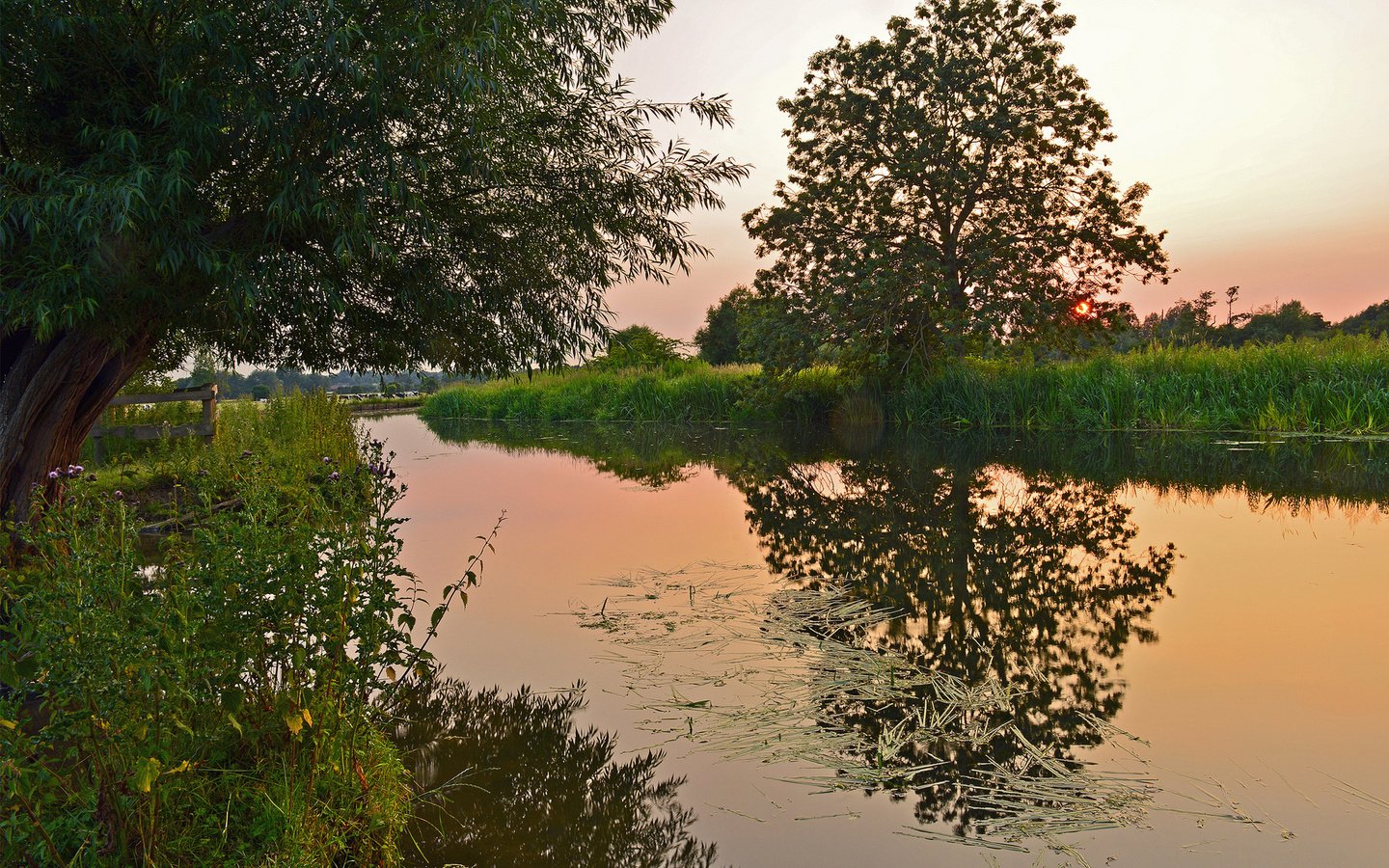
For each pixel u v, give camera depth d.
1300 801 2.57
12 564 3.00
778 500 9.05
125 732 2.07
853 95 20.22
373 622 2.47
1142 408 15.98
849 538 6.89
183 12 4.09
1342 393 14.06
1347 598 4.79
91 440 9.63
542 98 5.79
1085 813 2.53
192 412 11.53
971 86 19.77
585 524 7.74
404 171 4.69
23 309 3.77
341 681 2.47
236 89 4.04
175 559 2.64
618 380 26.81
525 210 5.78
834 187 20.70
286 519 2.60
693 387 23.81
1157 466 10.87
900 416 19.52
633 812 2.60
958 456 12.62
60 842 1.99
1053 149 19.83
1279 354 15.45
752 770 2.90
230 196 4.61
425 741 3.15
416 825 2.56
